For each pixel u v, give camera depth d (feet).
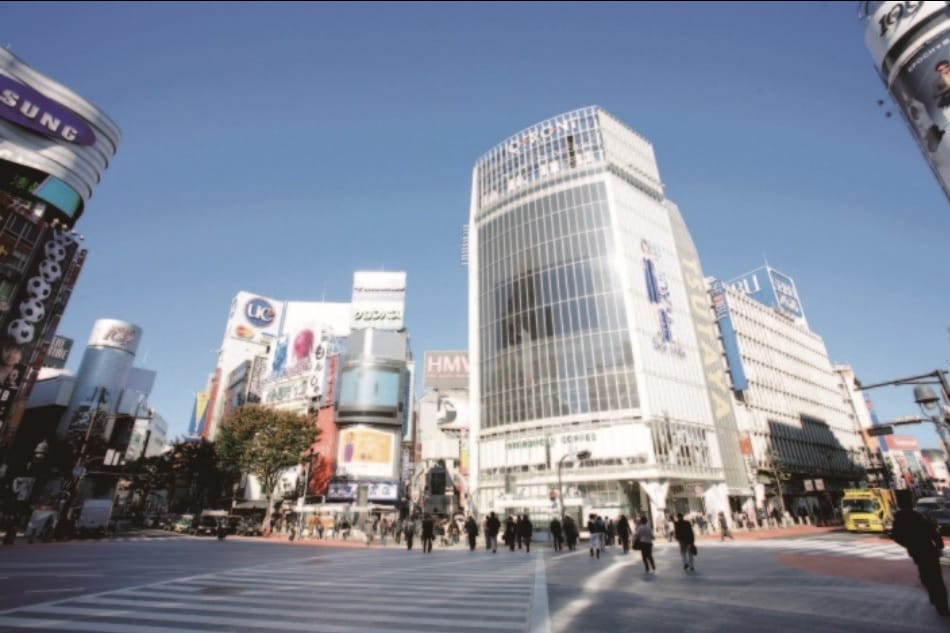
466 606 28.94
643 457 140.36
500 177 207.31
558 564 56.24
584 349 160.66
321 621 24.73
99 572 46.42
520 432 163.43
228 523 147.43
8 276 148.36
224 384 328.29
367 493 181.68
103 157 185.68
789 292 297.74
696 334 183.93
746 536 115.55
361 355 205.26
